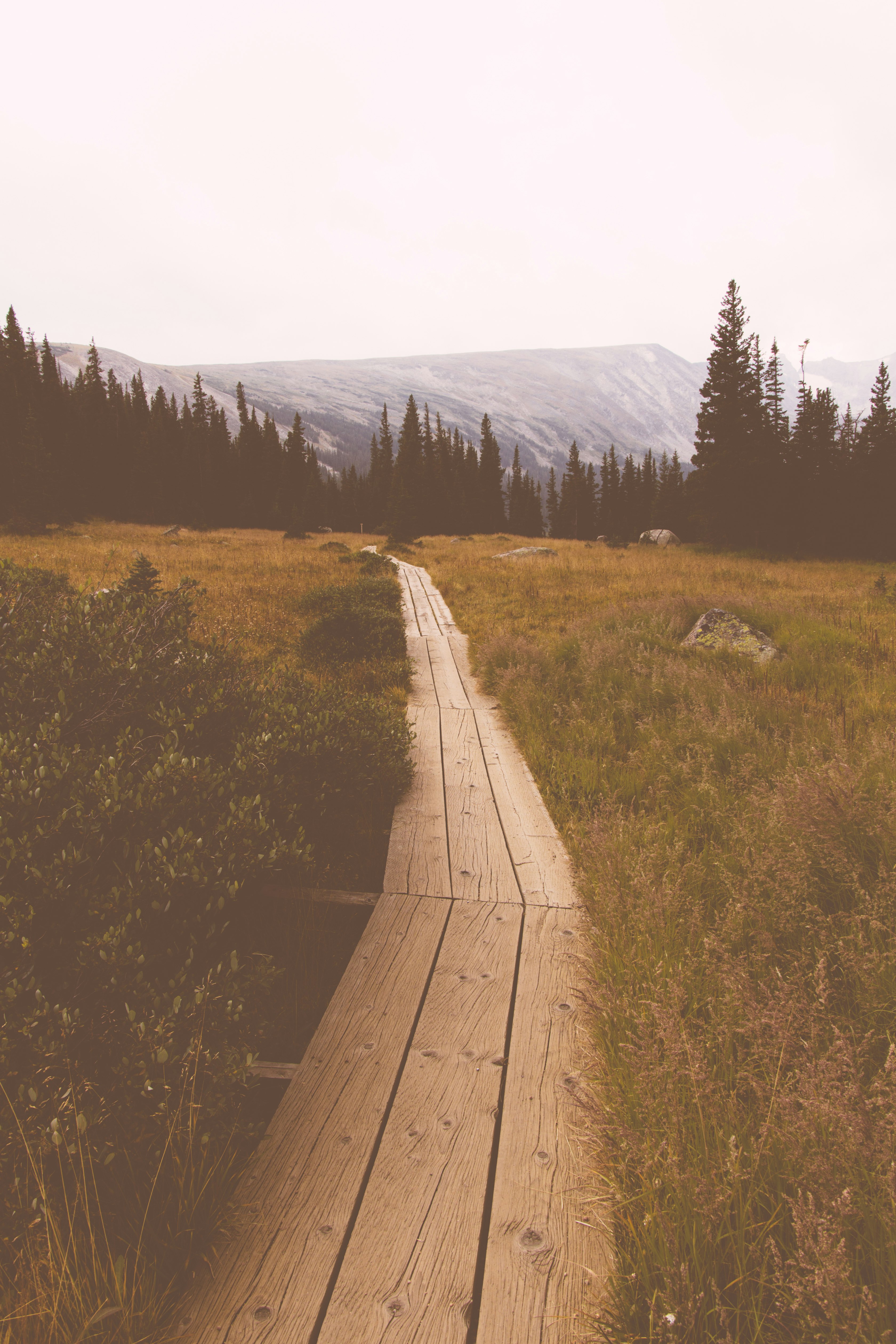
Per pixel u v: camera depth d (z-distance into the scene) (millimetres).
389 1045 2543
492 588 18906
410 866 3998
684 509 64688
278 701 4859
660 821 4199
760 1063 2033
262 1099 2473
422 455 71250
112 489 59375
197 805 3131
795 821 3213
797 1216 1449
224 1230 1796
